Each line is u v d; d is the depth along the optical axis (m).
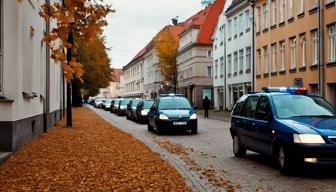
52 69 26.41
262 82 43.97
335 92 30.53
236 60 53.62
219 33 60.66
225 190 8.70
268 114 11.59
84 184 8.97
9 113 12.88
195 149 16.08
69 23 8.31
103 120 34.91
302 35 34.97
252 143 12.54
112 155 13.50
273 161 12.34
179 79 84.31
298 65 35.44
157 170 10.84
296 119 10.99
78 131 22.62
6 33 13.35
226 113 50.50
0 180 9.27
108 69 66.81
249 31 48.44
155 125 23.50
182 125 22.70
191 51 75.88
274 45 41.03
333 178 10.05
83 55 62.72
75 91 69.81
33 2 16.94
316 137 9.91
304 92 12.30
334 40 29.75
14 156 12.65
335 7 29.36
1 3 13.31
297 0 35.56
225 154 14.59
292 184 9.38
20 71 13.88
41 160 12.12
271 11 41.44
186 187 8.81
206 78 73.88
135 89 139.12
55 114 28.78
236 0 53.44
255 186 9.19
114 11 8.57
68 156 13.05
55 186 8.74
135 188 8.66
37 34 18.52
